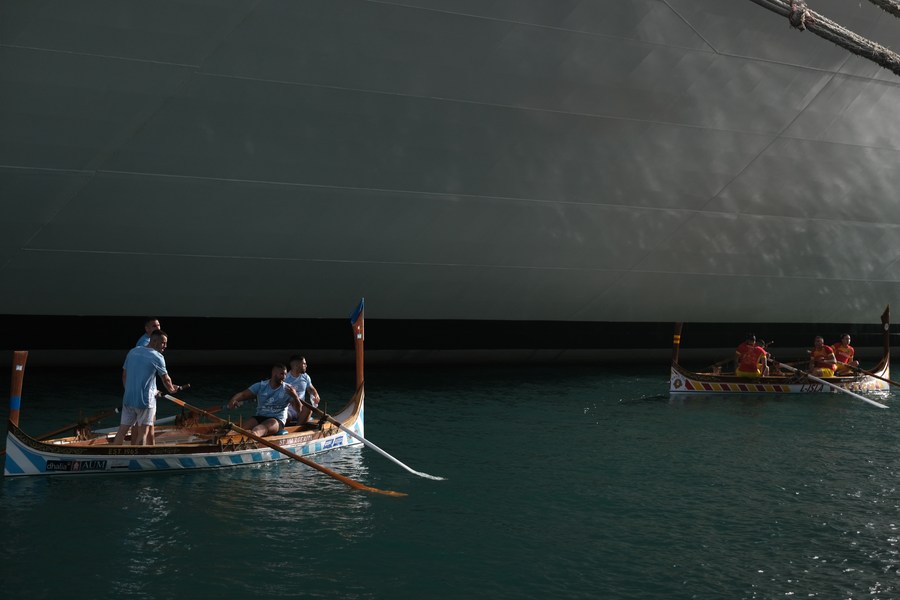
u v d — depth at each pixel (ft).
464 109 47.26
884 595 21.35
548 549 24.30
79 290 48.60
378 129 46.73
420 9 43.34
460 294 55.62
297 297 52.60
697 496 29.78
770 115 53.16
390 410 45.11
